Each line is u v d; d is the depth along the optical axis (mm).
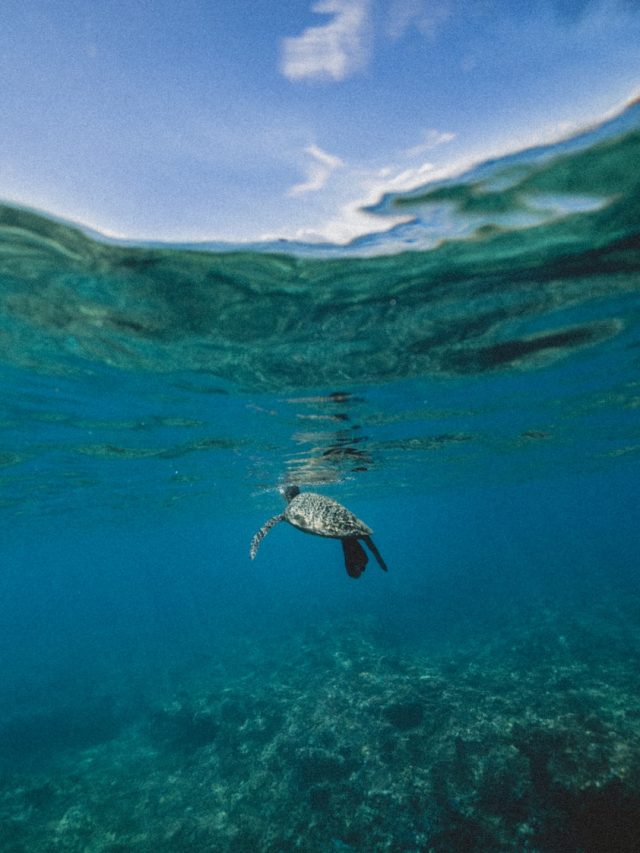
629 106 5055
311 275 8234
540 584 43625
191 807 14078
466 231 7434
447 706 15336
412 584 53188
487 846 10547
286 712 17734
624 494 95750
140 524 45125
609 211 7188
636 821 9711
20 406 13141
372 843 11359
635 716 13547
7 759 20375
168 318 9375
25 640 57625
